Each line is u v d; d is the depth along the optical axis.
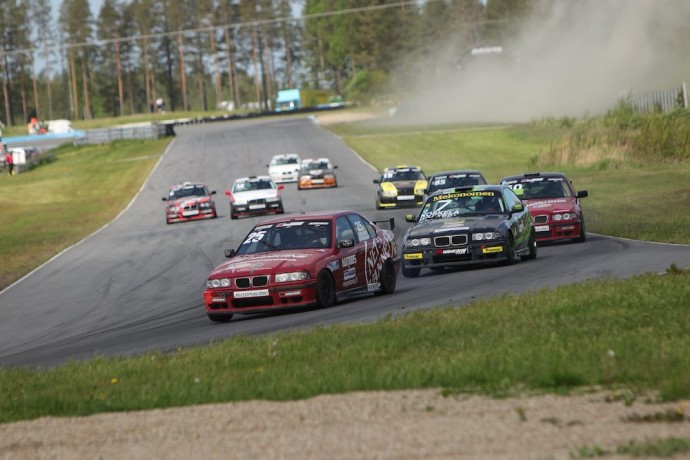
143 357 42.97
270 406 30.38
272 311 59.94
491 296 53.62
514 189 90.19
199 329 55.44
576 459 22.17
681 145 184.25
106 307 72.19
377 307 55.38
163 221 160.25
